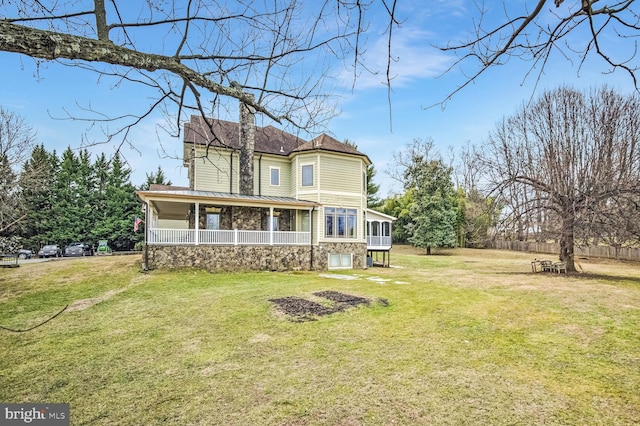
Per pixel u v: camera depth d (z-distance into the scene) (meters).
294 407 4.77
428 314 9.59
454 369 6.02
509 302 11.05
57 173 40.12
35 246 38.06
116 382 5.63
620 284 14.18
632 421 4.41
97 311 10.09
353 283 14.90
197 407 4.82
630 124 16.97
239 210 20.39
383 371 5.93
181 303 10.76
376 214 25.81
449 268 24.16
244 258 18.72
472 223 31.64
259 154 22.17
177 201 17.72
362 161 23.34
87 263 19.42
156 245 16.92
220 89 2.91
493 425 4.31
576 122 17.03
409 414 4.57
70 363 6.43
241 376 5.78
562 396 5.07
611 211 14.62
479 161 24.02
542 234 17.42
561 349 6.97
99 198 42.12
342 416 4.53
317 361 6.37
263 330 8.15
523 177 16.72
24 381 5.70
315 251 21.02
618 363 6.27
